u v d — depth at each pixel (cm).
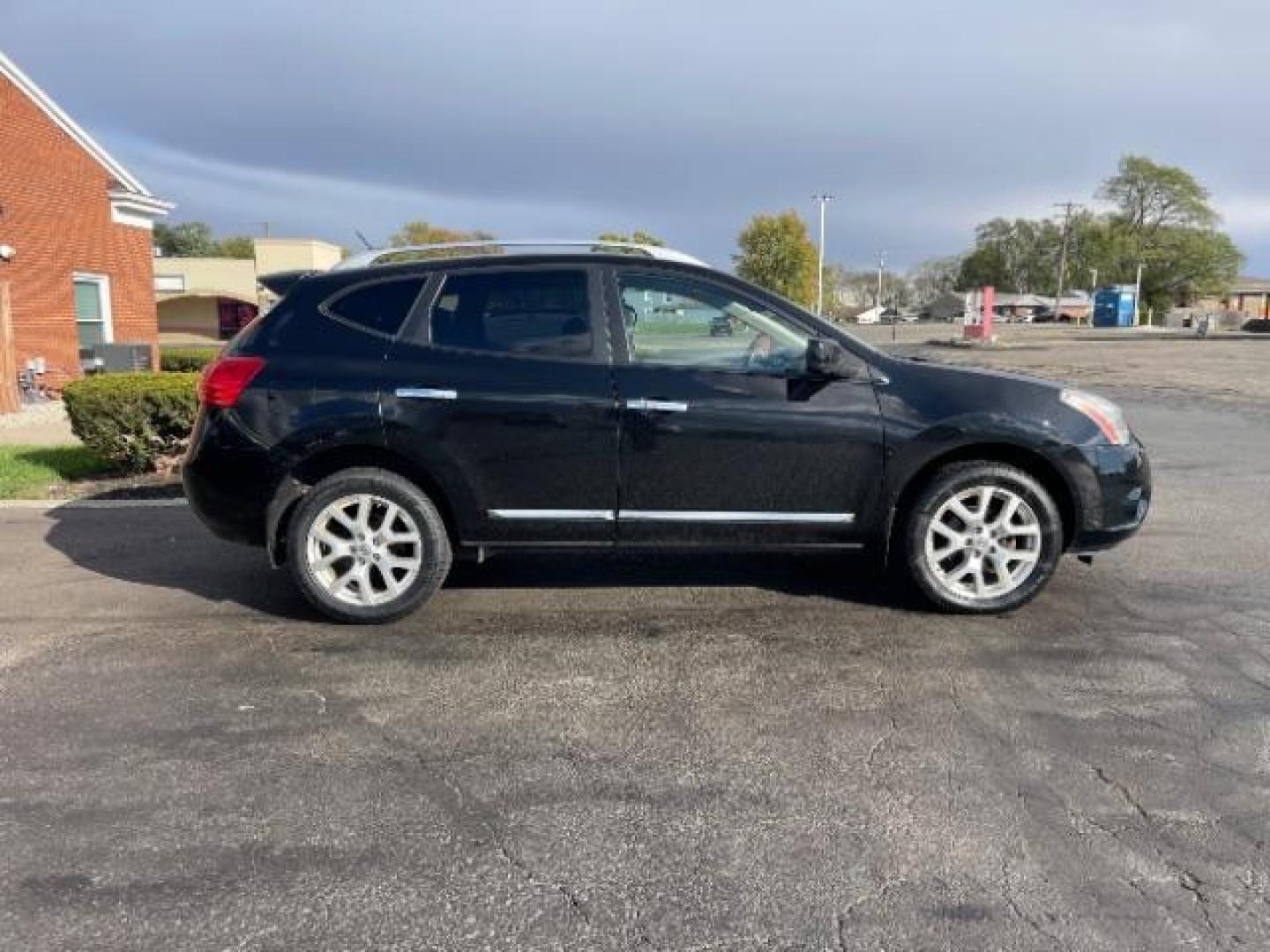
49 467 888
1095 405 479
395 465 473
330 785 322
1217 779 322
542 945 243
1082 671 414
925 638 454
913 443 463
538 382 460
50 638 459
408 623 478
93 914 255
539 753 344
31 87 1630
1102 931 247
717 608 498
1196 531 664
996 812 303
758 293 471
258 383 462
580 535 473
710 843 287
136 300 1977
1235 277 10231
